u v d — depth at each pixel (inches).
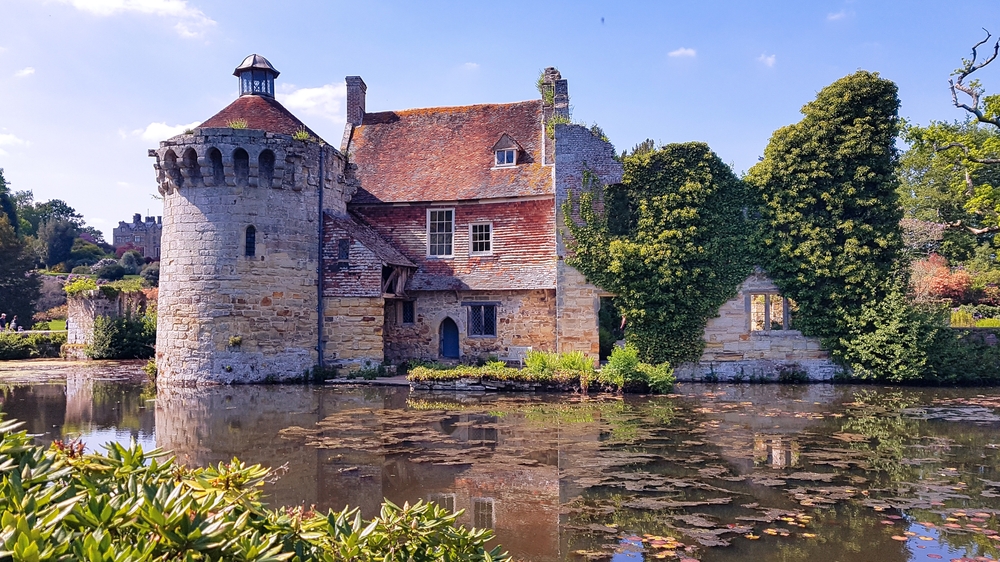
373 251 900.6
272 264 866.1
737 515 324.8
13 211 2481.5
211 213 853.8
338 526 153.1
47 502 122.9
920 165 1705.2
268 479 381.1
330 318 906.7
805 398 727.7
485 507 337.1
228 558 124.4
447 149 1093.1
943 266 1395.2
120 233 3843.5
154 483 140.8
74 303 1371.8
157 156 879.7
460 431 530.0
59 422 565.9
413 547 158.7
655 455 448.1
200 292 848.9
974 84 854.5
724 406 666.8
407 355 999.0
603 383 765.3
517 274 957.2
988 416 608.7
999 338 863.1
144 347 1315.2
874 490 368.5
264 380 853.8
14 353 1337.4
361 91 1200.2
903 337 835.4
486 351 969.5
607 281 909.2
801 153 879.7
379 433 519.8
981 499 351.6
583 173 923.4
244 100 986.7
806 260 876.6
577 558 270.4
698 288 898.1
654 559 269.4
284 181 878.4
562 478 390.6
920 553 275.6
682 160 898.1
